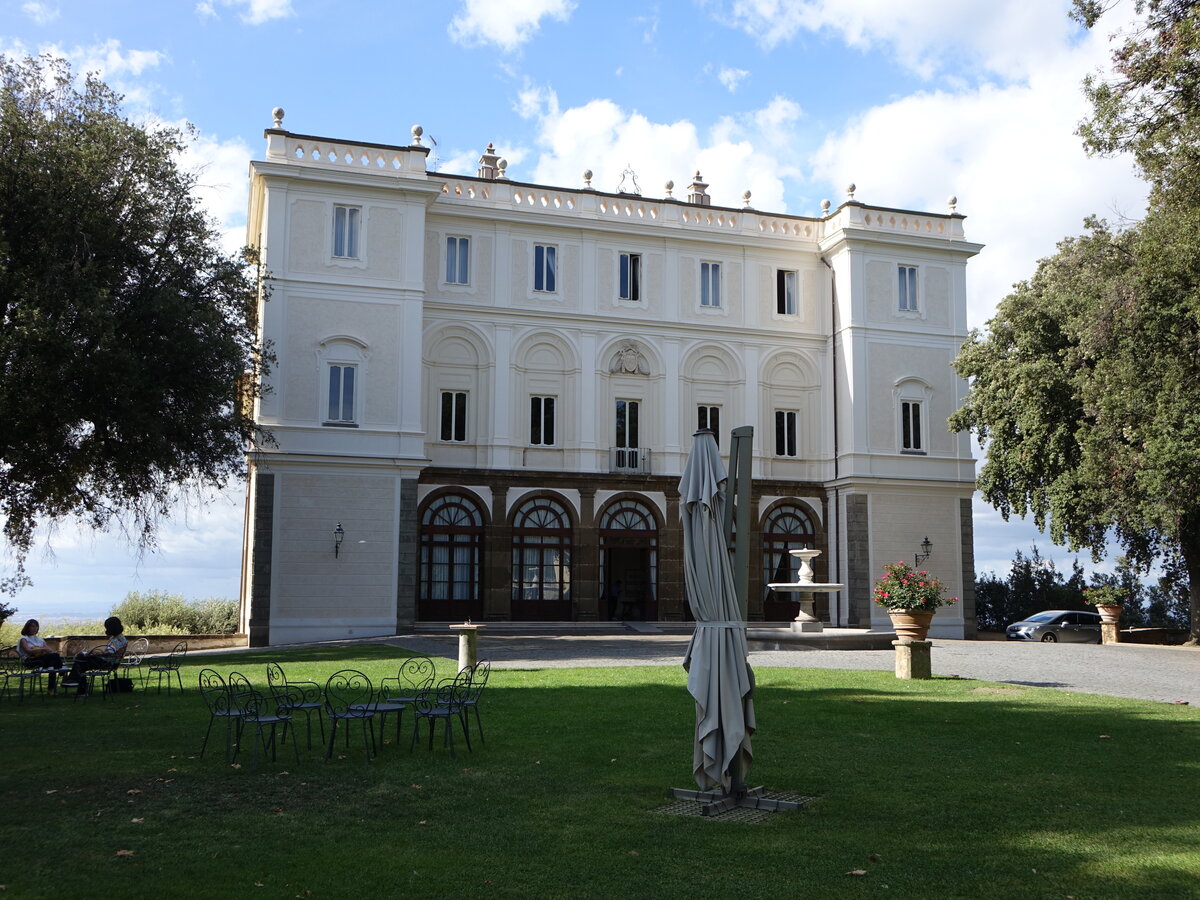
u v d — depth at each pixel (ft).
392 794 30.53
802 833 26.43
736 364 126.31
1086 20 58.34
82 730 42.01
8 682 56.18
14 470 80.48
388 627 104.68
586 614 116.67
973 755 35.94
